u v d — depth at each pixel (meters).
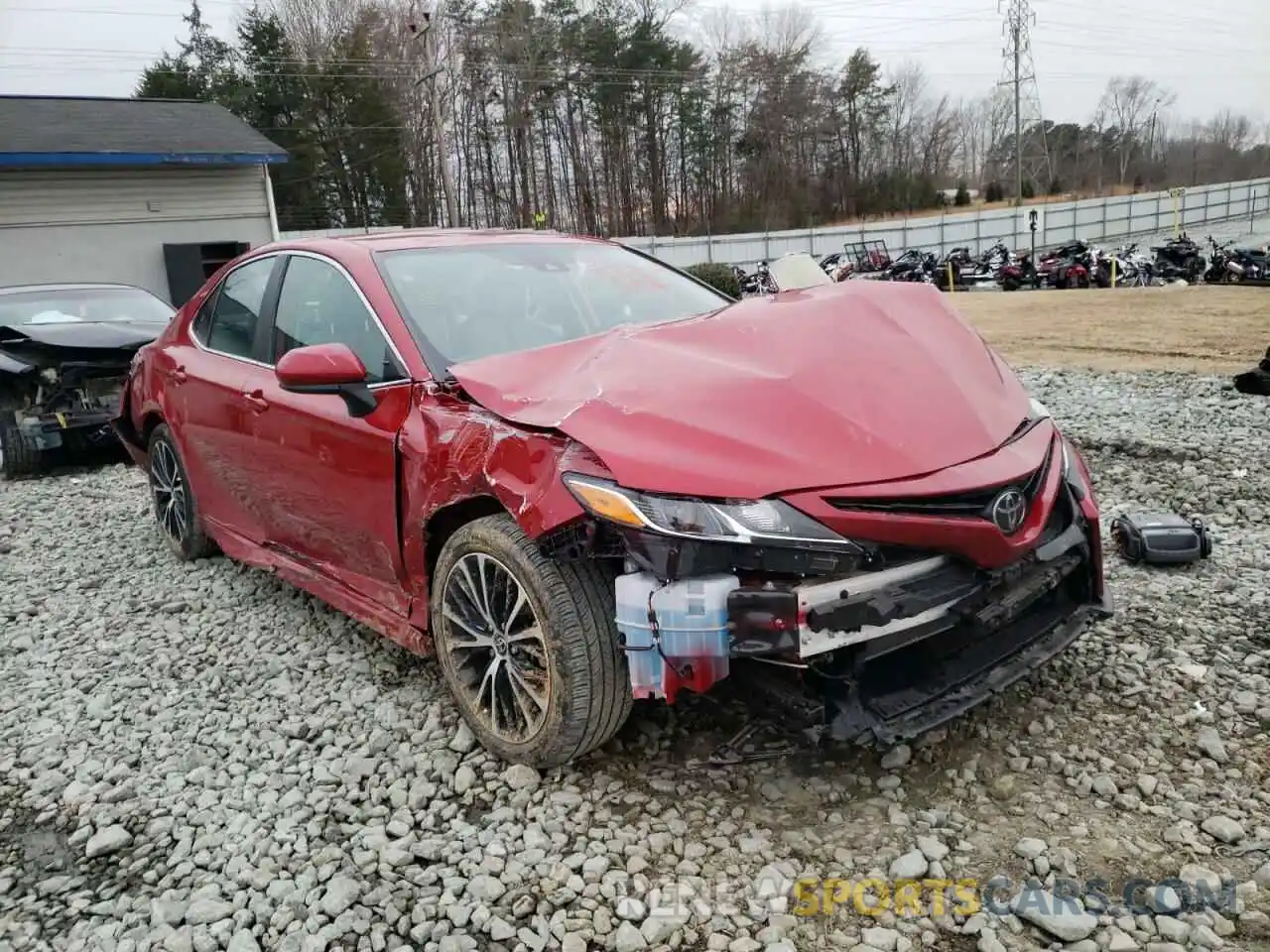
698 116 59.22
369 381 3.11
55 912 2.30
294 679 3.49
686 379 2.55
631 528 2.25
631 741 2.86
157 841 2.56
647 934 2.08
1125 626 3.48
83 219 17.12
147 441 5.06
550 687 2.53
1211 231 50.88
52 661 3.78
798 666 2.24
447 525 2.91
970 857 2.29
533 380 2.74
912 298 3.13
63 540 5.53
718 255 42.62
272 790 2.75
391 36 49.25
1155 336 12.04
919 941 2.04
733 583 2.24
